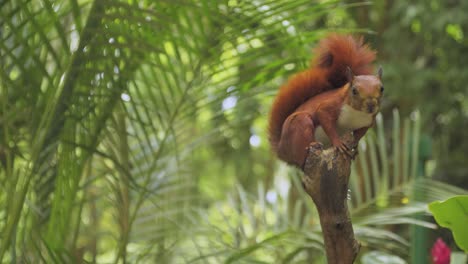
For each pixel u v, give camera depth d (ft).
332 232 20.79
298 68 23.48
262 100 26.78
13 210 22.98
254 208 29.73
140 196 23.73
